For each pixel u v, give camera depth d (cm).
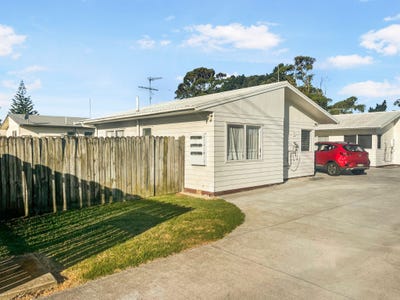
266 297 322
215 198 890
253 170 1044
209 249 466
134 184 893
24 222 632
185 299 318
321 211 722
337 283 354
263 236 531
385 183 1202
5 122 3209
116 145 854
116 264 404
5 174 661
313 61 4344
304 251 459
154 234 536
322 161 1527
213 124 911
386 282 357
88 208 768
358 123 1984
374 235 539
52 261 419
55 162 735
